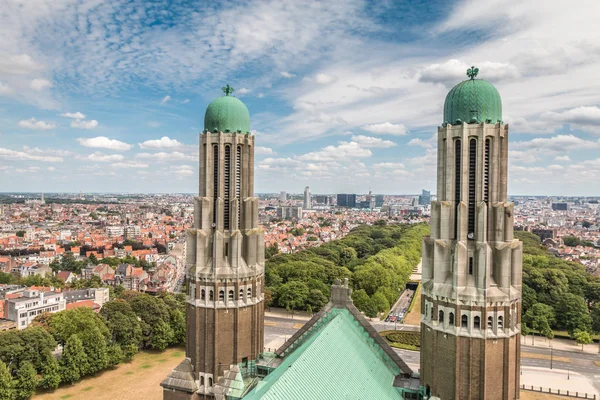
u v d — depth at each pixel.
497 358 62.94
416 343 168.25
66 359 133.75
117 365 150.88
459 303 63.25
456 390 63.16
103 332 148.50
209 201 82.56
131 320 159.25
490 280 63.88
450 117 66.50
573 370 147.25
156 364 152.00
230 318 81.81
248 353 84.00
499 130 63.75
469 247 64.50
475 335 62.56
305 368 56.38
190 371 82.69
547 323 177.12
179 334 168.12
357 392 60.41
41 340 132.62
